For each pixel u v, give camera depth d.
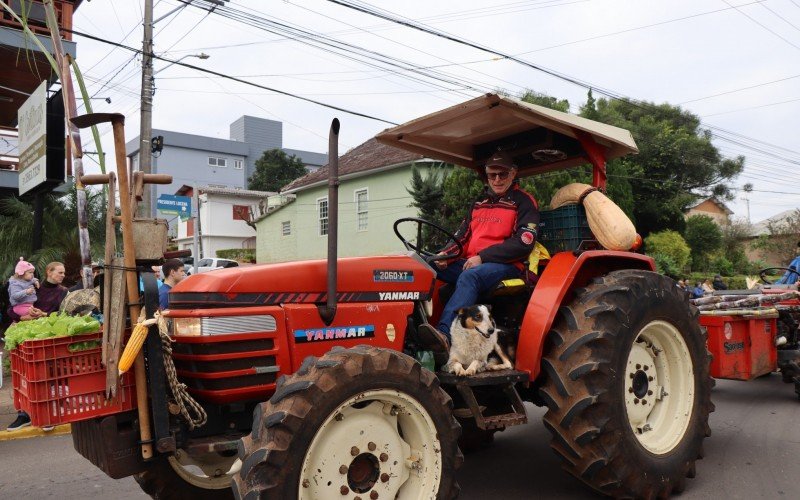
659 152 25.62
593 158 4.43
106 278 2.88
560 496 3.99
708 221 28.64
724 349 5.80
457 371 3.48
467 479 4.36
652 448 3.88
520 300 4.29
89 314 3.13
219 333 2.94
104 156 4.59
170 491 3.54
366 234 21.12
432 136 4.75
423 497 2.98
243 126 62.06
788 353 6.66
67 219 11.93
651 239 23.67
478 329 3.61
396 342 3.54
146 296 2.84
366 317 3.43
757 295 6.54
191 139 50.88
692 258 27.38
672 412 4.14
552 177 14.69
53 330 2.76
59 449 5.71
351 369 2.77
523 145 4.71
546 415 3.71
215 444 3.01
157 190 48.78
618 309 3.69
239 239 34.81
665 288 4.08
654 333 4.11
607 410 3.53
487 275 3.97
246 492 2.54
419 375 2.99
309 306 3.22
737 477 4.25
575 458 3.61
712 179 27.94
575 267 3.84
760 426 5.64
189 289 3.06
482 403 3.98
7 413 6.85
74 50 11.23
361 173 20.78
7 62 11.34
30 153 10.80
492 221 4.31
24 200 12.42
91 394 2.82
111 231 2.91
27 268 7.63
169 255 3.40
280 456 2.54
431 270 3.79
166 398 2.87
